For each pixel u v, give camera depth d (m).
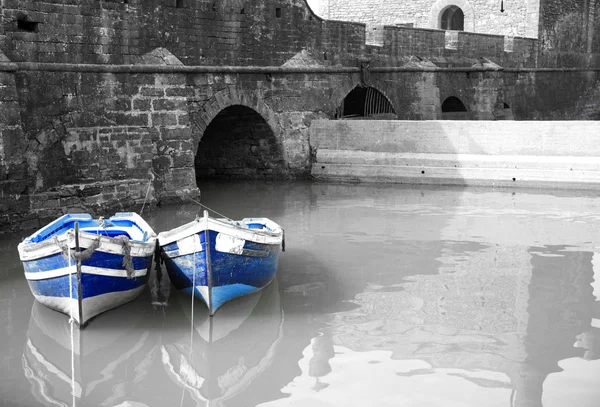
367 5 42.50
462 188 23.98
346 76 27.97
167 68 20.66
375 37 29.81
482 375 9.40
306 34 26.20
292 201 21.80
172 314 11.93
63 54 18.11
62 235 11.12
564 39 42.91
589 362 9.76
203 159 27.48
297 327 11.21
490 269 14.15
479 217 19.02
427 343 10.48
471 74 34.62
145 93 20.22
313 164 26.59
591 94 46.88
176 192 21.12
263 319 11.58
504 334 10.78
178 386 9.35
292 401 8.84
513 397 8.78
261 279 12.73
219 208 20.58
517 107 38.09
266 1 24.41
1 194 16.47
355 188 24.47
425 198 22.14
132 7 19.81
